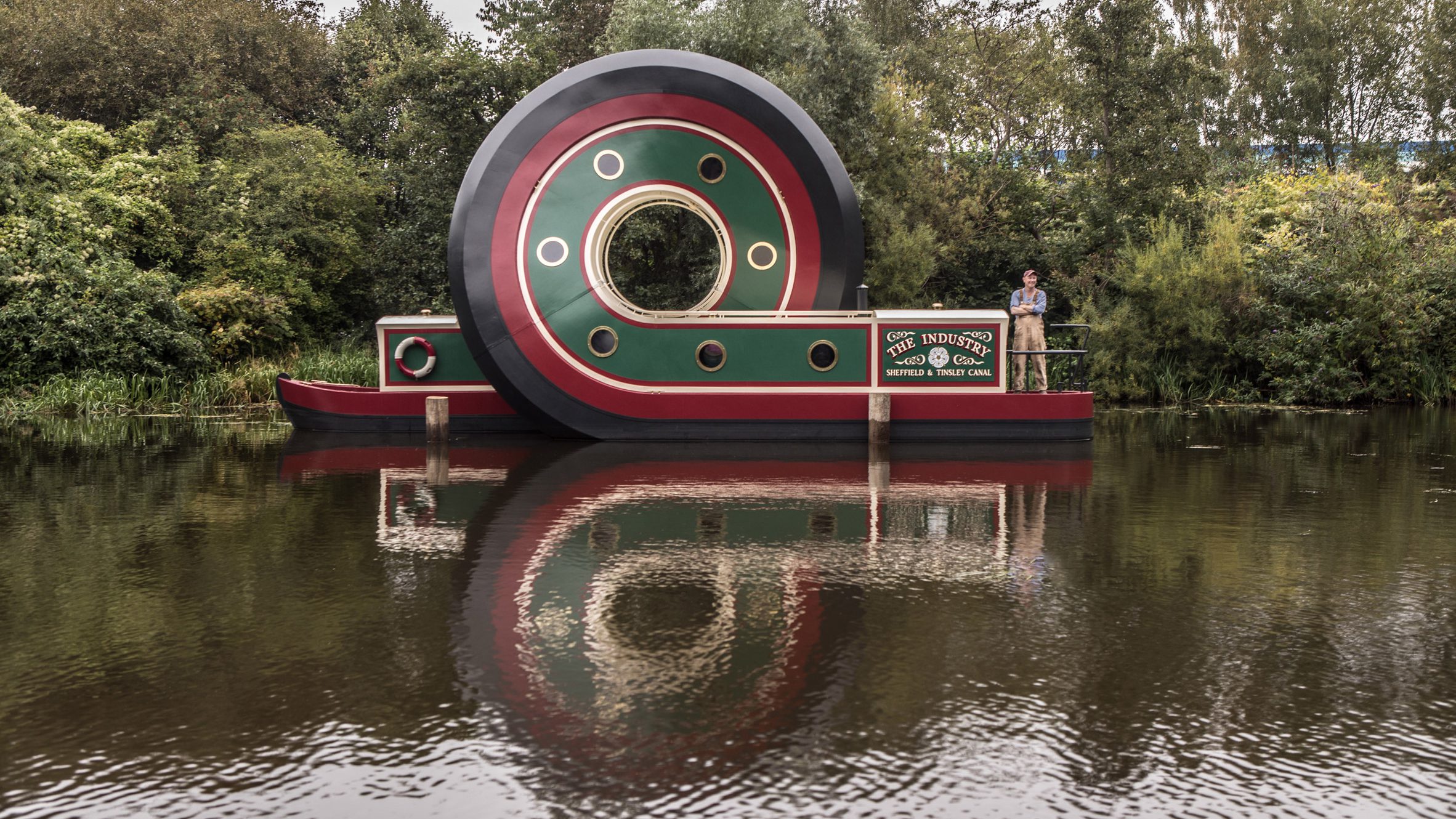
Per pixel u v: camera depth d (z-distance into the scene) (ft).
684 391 52.90
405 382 57.06
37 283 77.05
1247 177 121.08
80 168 90.99
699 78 52.85
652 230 83.71
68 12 106.93
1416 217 101.45
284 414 69.62
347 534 29.04
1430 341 84.12
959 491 36.73
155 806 13.06
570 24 122.72
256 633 19.84
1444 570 24.73
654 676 17.38
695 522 30.71
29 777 13.88
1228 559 25.94
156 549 27.17
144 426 62.13
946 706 16.06
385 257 101.55
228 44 116.67
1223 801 13.10
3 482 39.01
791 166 53.52
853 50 84.94
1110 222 88.89
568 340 52.26
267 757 14.39
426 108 97.30
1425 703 16.26
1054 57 116.67
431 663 18.07
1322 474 41.27
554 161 52.26
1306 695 16.58
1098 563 25.49
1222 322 84.17
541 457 46.70
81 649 18.93
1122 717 15.67
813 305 53.88
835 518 31.40
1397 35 163.84
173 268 94.32
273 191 98.48
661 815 12.69
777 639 19.40
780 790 13.33
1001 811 12.84
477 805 12.99
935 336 52.75
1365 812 12.87
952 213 89.86
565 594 22.52
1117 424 64.59
